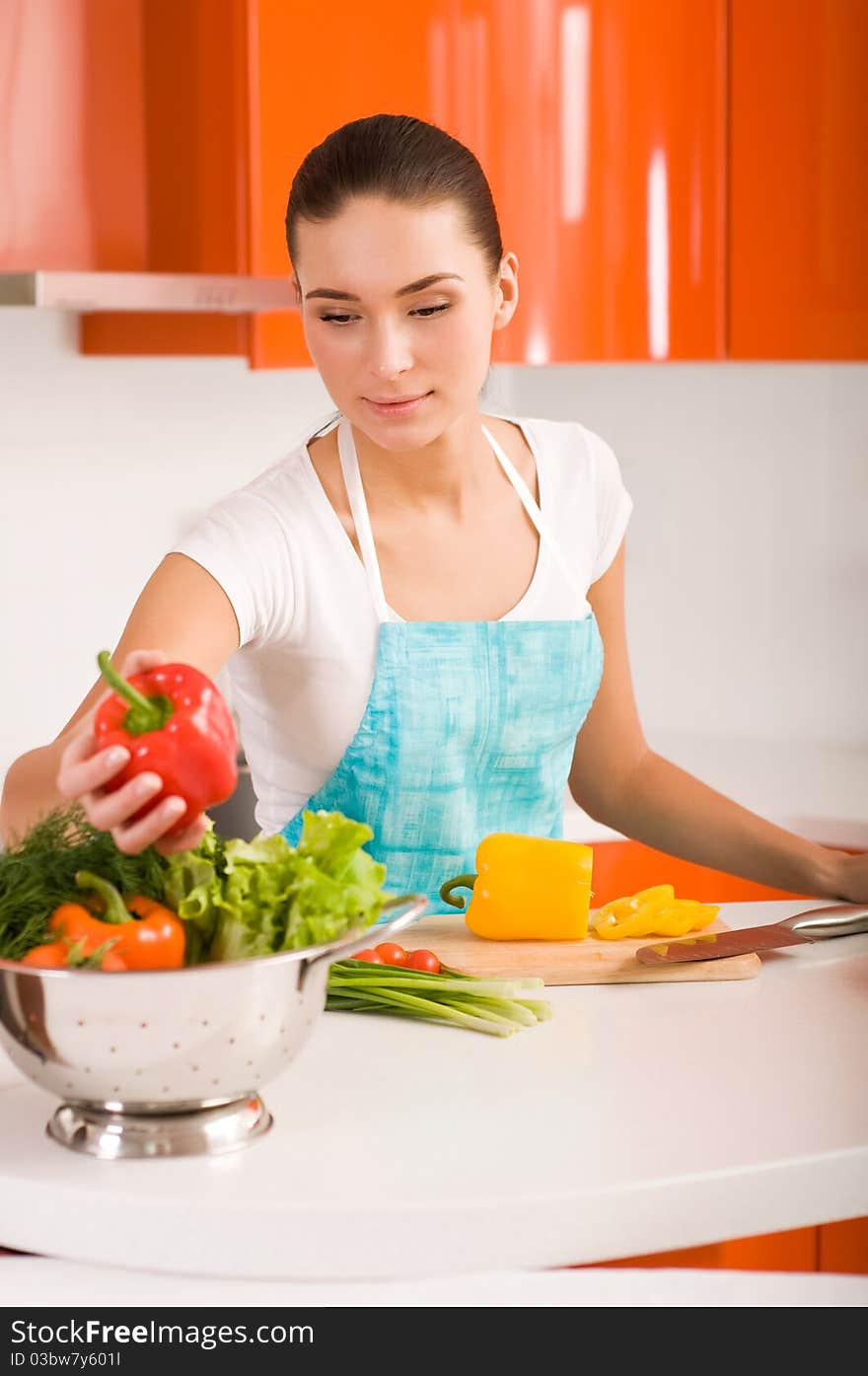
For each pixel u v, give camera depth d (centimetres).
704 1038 142
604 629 204
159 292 230
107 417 295
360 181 156
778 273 296
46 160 263
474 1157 118
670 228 291
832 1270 185
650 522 354
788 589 341
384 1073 133
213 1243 110
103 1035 113
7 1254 122
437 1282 111
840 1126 124
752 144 293
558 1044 140
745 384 340
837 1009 150
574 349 286
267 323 260
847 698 340
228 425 317
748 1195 117
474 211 162
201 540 172
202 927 121
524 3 272
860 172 294
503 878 160
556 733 188
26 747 290
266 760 188
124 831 116
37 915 118
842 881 182
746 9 290
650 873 285
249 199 252
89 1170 116
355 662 179
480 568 187
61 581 291
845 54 292
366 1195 111
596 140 282
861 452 331
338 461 182
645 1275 113
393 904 121
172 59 264
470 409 182
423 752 181
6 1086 133
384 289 157
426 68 265
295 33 252
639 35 283
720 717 351
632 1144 120
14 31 258
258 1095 126
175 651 162
